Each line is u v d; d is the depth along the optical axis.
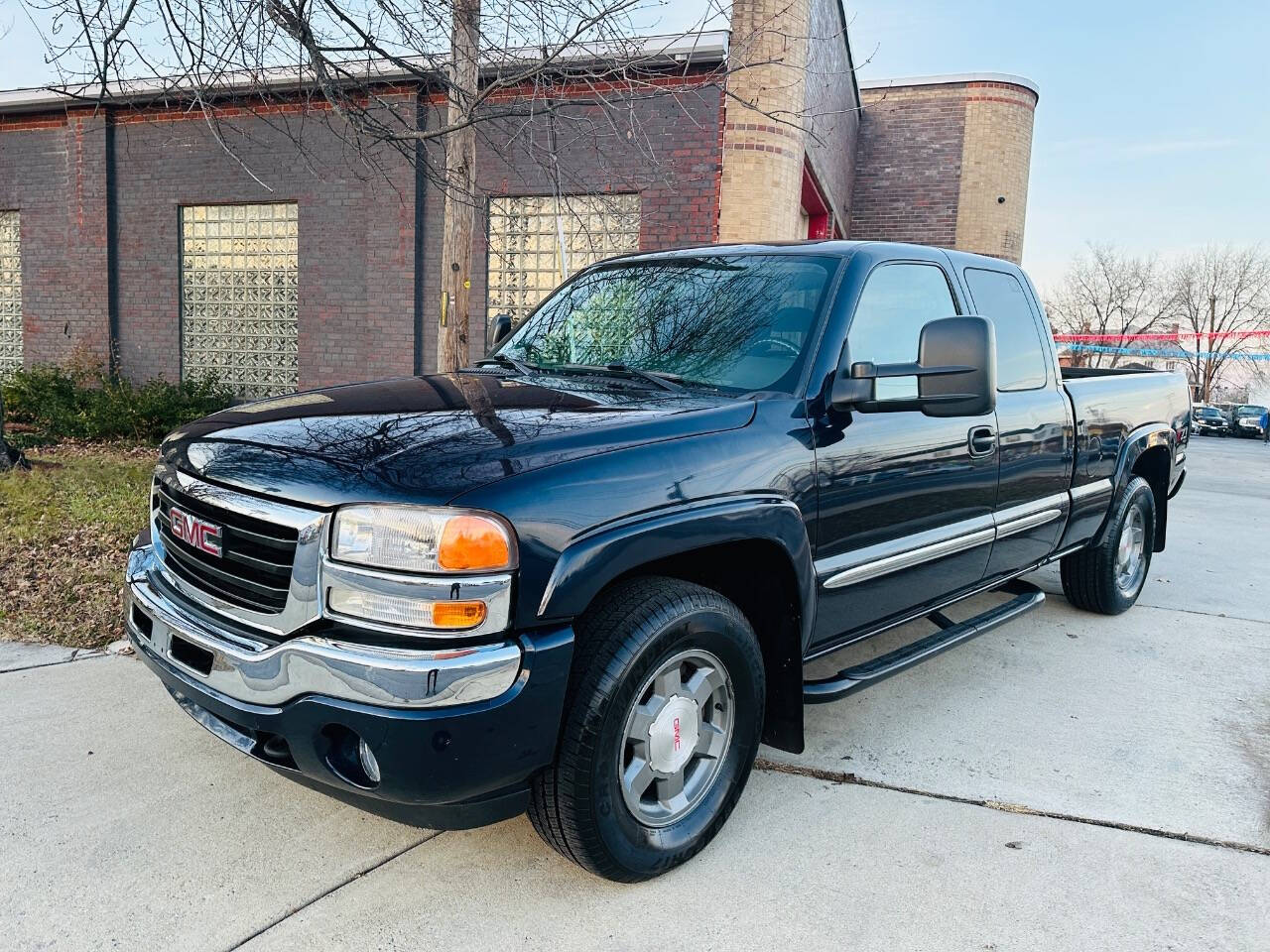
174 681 2.48
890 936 2.36
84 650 4.21
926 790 3.16
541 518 2.21
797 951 2.30
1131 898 2.54
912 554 3.36
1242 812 3.03
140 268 12.84
